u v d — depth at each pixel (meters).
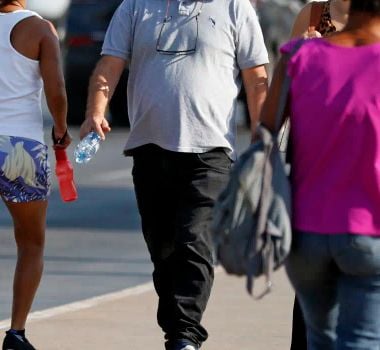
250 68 19.41
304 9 18.94
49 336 22.41
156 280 19.83
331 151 13.86
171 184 19.50
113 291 27.22
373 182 13.73
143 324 23.56
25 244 20.02
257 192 13.70
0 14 19.47
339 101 13.80
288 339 22.36
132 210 39.62
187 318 19.22
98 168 49.47
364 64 13.91
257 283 27.69
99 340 22.16
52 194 42.47
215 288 27.19
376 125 13.73
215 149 19.27
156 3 19.38
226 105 19.34
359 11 14.19
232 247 13.70
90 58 62.66
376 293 13.93
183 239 19.27
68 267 30.05
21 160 19.39
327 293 14.30
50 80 19.47
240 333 22.78
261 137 13.91
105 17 62.66
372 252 13.73
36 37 19.41
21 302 19.95
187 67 19.17
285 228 13.64
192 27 19.19
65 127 19.95
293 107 14.08
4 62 19.38
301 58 14.08
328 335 14.54
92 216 38.28
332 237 13.77
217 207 13.84
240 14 19.31
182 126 19.17
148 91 19.28
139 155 19.61
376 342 13.98
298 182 14.02
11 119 19.42
